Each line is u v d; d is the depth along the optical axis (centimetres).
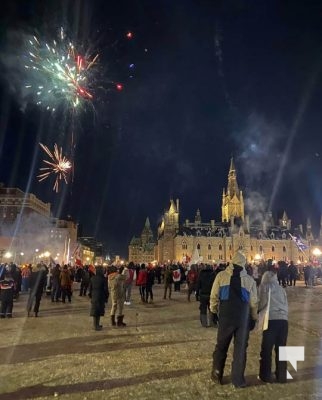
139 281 2170
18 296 2388
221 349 706
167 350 953
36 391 659
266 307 725
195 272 2208
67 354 915
